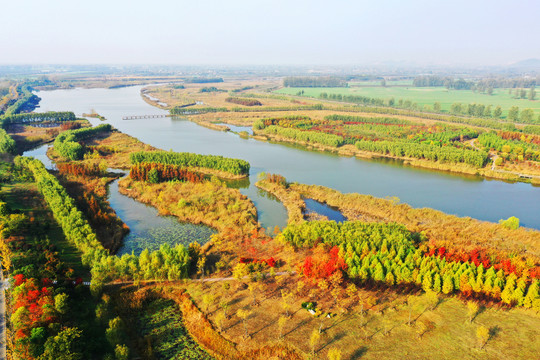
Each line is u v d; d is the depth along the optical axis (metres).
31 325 68.88
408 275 86.31
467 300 83.19
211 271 97.56
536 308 76.94
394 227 112.56
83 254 100.88
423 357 67.50
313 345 69.88
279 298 85.38
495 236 116.38
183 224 131.62
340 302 83.06
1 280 86.62
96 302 85.12
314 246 106.06
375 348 69.81
